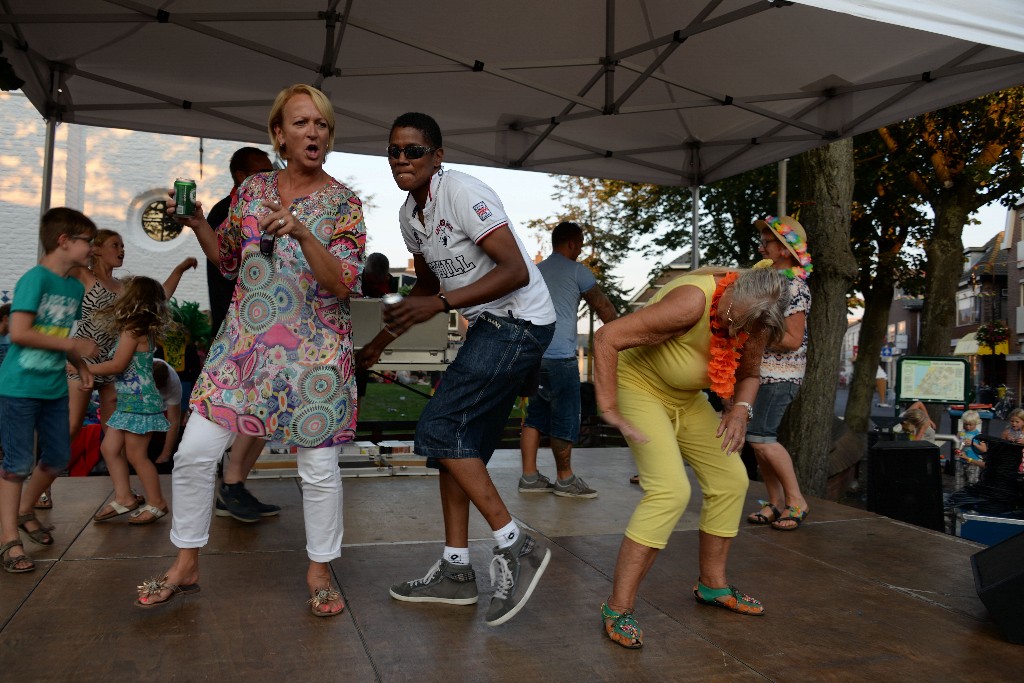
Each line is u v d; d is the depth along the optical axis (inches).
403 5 215.3
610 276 671.1
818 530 170.2
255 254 102.6
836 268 278.4
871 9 125.3
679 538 158.9
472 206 99.2
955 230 553.0
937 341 557.9
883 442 216.4
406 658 95.9
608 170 313.6
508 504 186.5
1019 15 132.4
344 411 105.7
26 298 123.7
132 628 101.8
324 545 108.6
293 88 102.8
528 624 109.2
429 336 223.9
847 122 245.6
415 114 103.0
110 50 224.8
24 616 104.7
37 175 641.6
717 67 243.9
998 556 117.3
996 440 214.8
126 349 148.3
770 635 108.7
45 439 131.6
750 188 566.9
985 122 521.0
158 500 157.4
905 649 105.0
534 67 212.8
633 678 93.3
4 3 194.4
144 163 738.2
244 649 96.5
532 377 109.6
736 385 109.1
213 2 202.8
